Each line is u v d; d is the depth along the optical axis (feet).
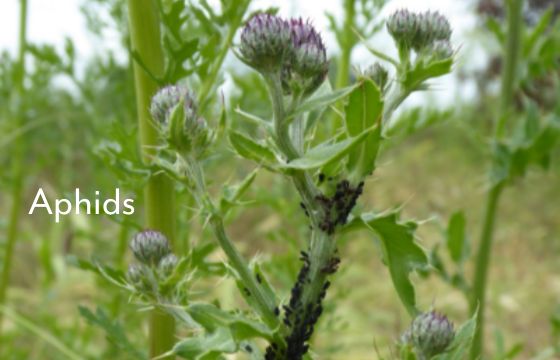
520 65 1.78
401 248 1.16
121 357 1.83
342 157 1.12
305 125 1.18
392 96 1.20
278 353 1.15
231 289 1.89
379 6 1.62
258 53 1.14
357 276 3.17
